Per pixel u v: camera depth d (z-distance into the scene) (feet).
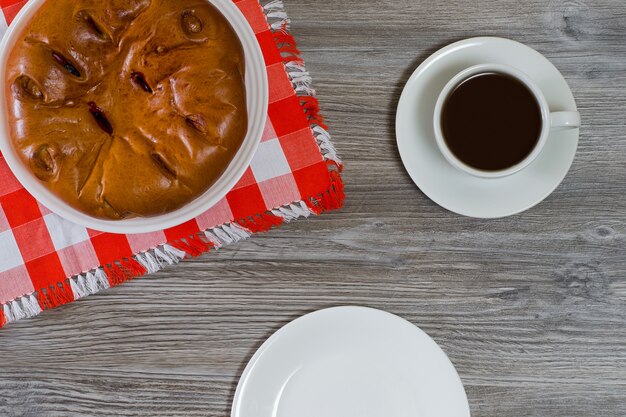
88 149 2.25
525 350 2.65
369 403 2.59
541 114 2.44
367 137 2.64
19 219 2.55
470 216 2.58
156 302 2.62
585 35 2.65
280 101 2.61
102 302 2.61
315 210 2.62
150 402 2.62
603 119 2.65
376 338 2.57
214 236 2.61
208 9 2.31
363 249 2.65
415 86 2.54
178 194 2.29
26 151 2.25
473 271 2.65
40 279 2.56
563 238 2.65
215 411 2.62
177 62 2.27
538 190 2.54
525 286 2.65
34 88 2.27
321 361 2.58
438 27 2.65
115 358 2.62
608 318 2.65
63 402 2.61
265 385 2.55
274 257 2.64
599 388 2.65
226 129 2.30
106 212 2.30
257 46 2.44
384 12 2.65
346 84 2.64
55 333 2.61
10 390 2.60
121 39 2.27
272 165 2.60
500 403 2.64
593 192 2.65
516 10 2.65
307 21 2.64
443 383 2.56
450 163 2.46
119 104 2.27
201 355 2.63
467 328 2.65
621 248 2.65
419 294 2.65
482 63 2.55
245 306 2.64
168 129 2.26
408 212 2.64
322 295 2.64
